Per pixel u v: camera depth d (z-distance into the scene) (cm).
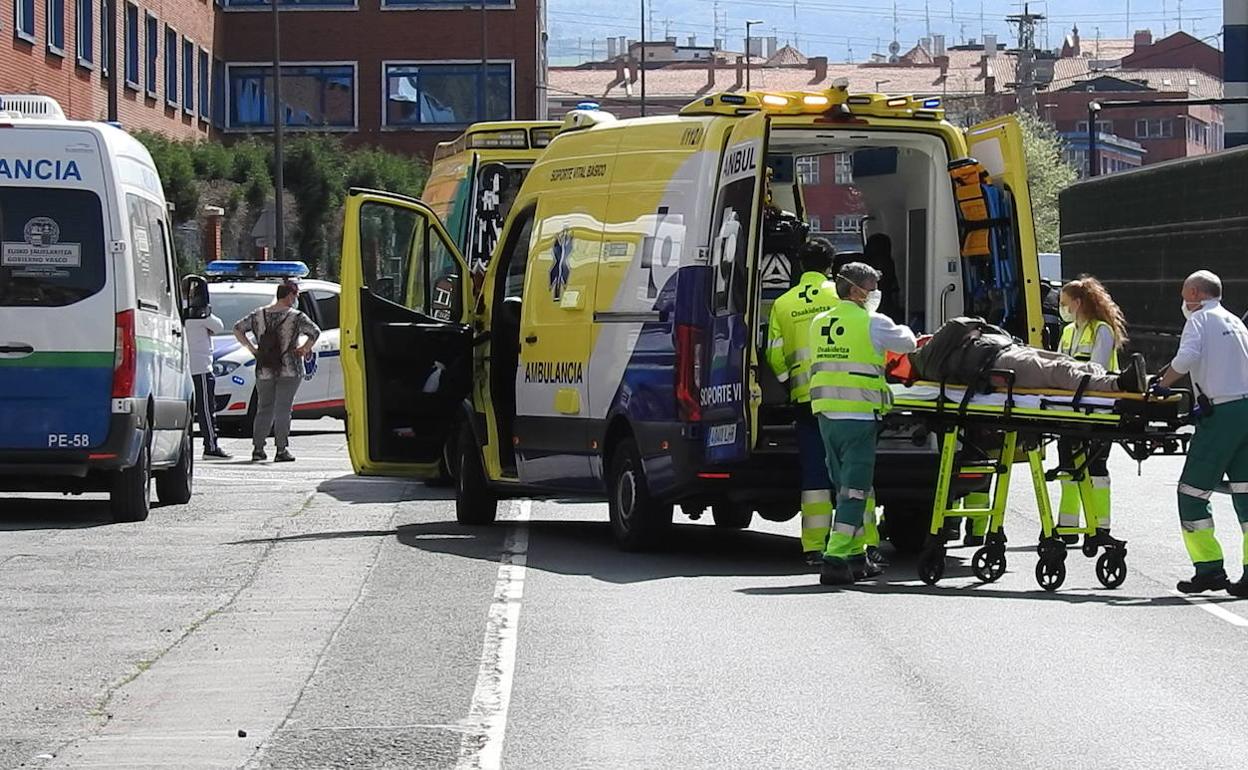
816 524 1788
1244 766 1009
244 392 3728
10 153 2120
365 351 2209
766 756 1038
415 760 1034
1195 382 1659
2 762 1037
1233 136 6575
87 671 1296
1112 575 1689
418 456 2238
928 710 1153
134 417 2131
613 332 1931
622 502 1936
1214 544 1656
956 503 2067
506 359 2158
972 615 1524
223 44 9069
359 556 1886
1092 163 7288
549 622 1482
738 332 1777
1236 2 6525
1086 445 1698
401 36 9200
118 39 6875
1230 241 3784
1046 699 1186
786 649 1362
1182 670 1282
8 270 2114
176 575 1747
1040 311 1886
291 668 1299
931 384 1694
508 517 2320
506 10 9238
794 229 2011
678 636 1417
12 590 1655
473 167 2834
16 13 5622
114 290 2120
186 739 1089
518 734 1094
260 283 3856
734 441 1781
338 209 7475
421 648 1370
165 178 6222
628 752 1048
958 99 15362
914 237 2025
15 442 2100
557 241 2055
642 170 1930
